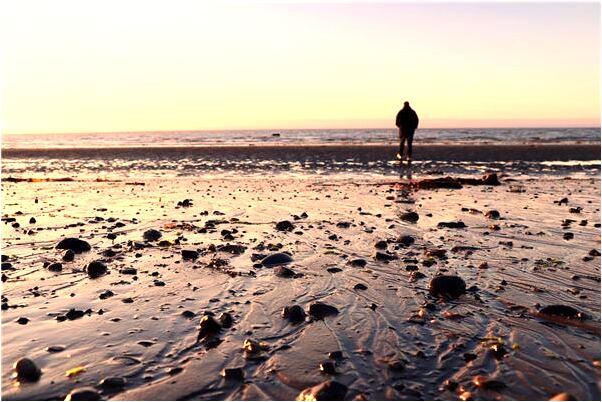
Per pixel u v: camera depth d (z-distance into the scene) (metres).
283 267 6.06
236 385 3.42
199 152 33.69
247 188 15.04
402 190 14.35
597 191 14.22
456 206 11.34
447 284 5.30
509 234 8.27
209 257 6.82
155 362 3.75
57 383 3.44
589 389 3.34
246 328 4.38
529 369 3.62
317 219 9.72
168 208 11.23
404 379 3.49
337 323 4.49
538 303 4.95
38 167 24.14
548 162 25.12
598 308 4.79
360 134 89.25
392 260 6.62
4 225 9.16
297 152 32.59
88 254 7.02
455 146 39.81
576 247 7.33
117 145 48.78
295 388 3.38
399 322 4.51
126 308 4.86
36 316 4.65
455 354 3.87
